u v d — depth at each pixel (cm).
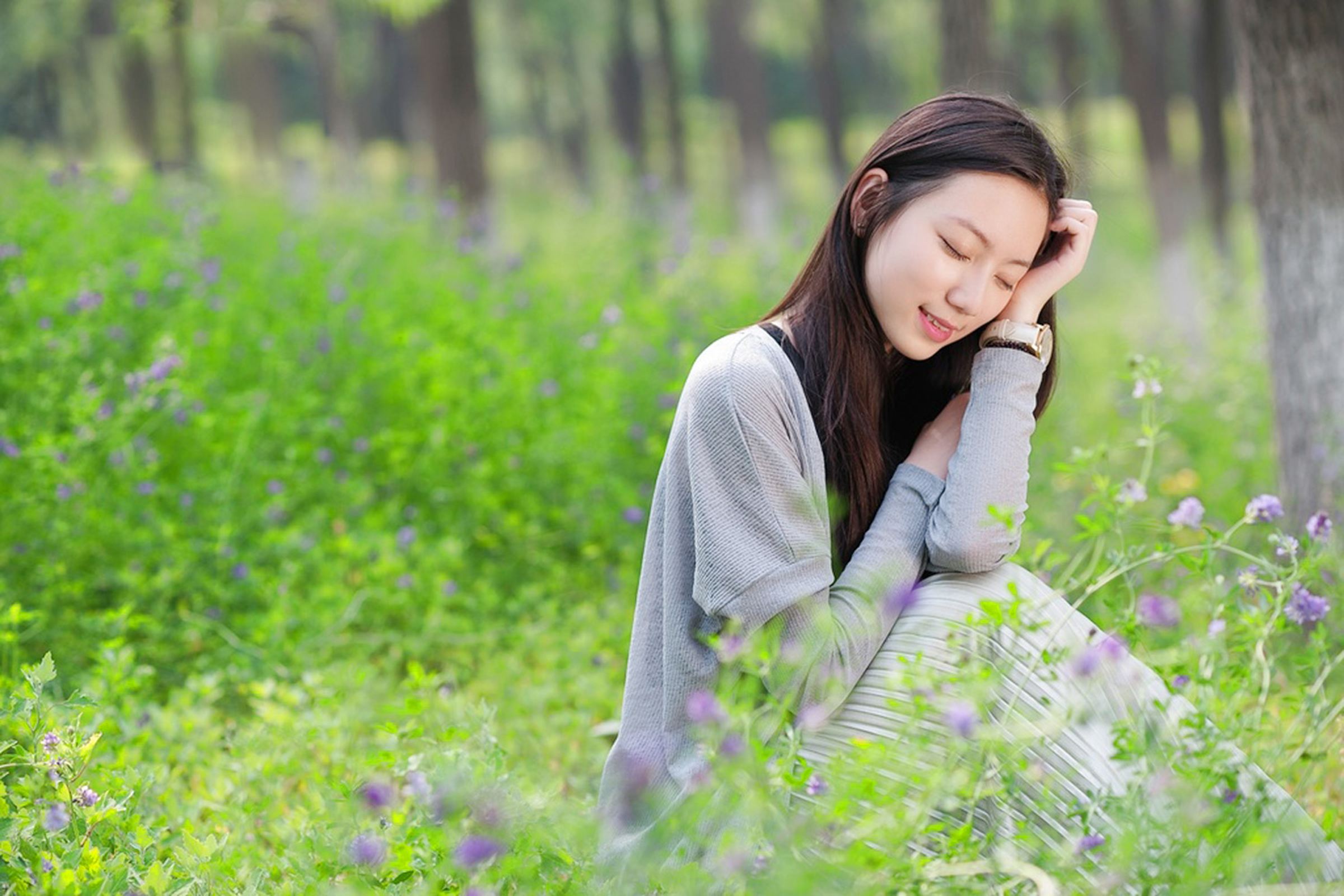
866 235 300
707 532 289
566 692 510
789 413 296
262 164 2780
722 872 256
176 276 806
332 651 544
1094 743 280
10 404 653
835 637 285
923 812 248
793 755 257
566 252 1455
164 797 388
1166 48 2777
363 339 781
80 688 432
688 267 928
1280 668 436
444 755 323
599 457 707
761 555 286
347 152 2317
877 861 244
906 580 299
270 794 394
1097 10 2780
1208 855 262
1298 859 269
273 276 935
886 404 330
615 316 816
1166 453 784
